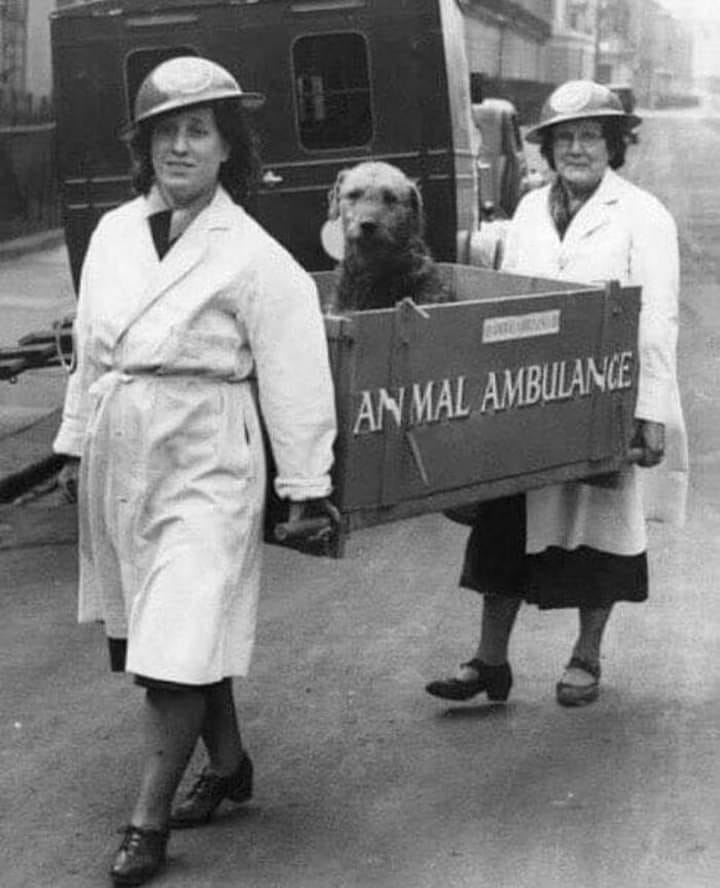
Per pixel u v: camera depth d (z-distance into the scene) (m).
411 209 6.89
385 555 9.77
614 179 6.82
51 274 23.69
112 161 11.69
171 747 5.36
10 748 6.70
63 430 5.66
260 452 5.45
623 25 134.00
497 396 6.04
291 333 5.32
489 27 60.72
